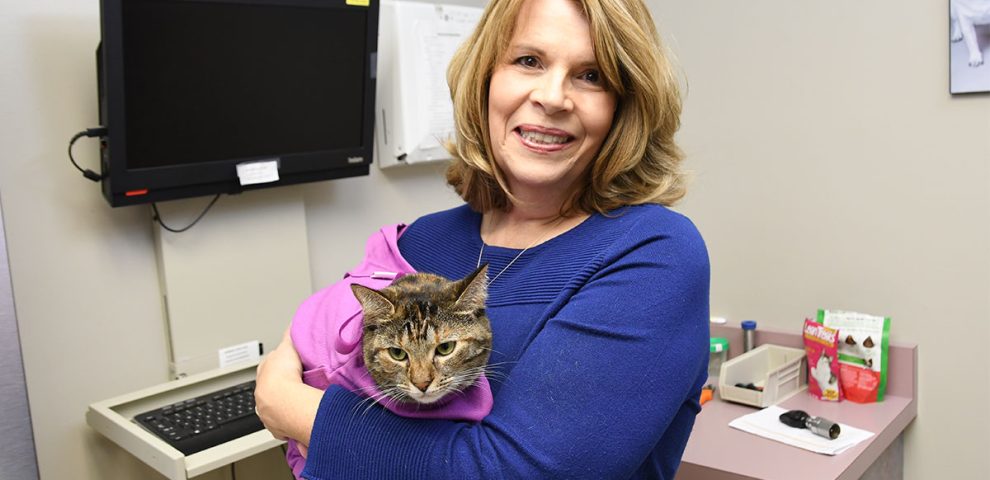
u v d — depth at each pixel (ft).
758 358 7.70
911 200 7.05
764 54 7.69
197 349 6.33
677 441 3.56
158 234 6.12
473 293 3.49
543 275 3.51
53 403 5.73
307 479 3.16
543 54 3.46
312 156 6.56
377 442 3.07
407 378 3.28
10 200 5.45
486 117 3.87
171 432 5.31
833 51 7.29
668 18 8.24
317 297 4.04
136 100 5.45
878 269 7.30
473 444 2.96
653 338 3.03
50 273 5.68
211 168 5.97
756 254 8.03
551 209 3.80
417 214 8.05
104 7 5.09
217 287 6.41
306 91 6.37
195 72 5.68
